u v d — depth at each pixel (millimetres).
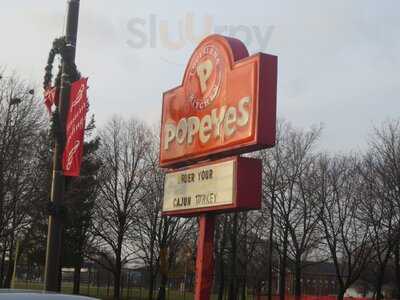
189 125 16875
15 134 30922
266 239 50312
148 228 47938
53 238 11555
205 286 15648
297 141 48656
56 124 11797
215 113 15711
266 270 56406
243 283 53281
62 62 11992
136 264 58156
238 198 14312
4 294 4531
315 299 56781
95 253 48969
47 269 11422
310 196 46000
